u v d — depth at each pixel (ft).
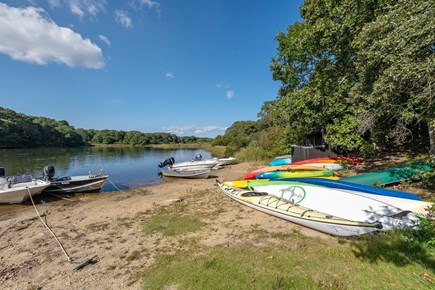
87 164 79.46
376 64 21.12
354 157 38.88
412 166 26.11
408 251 13.15
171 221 22.08
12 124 164.66
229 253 15.24
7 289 12.77
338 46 34.35
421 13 15.39
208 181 45.14
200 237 18.22
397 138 28.99
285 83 57.52
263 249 15.58
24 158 96.12
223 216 22.81
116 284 12.69
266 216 22.18
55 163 80.38
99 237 19.29
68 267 14.75
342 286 11.07
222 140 173.06
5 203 31.83
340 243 15.84
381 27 19.47
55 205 32.01
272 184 25.84
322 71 38.52
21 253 17.04
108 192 39.93
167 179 51.78
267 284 11.67
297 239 16.92
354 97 26.45
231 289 11.44
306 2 44.60
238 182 31.32
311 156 43.06
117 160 93.04
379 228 14.82
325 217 17.56
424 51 15.37
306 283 11.56
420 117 21.13
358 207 18.52
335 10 33.65
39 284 13.08
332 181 25.04
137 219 23.43
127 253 16.20
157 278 12.87
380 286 10.89
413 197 19.39
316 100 36.11
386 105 22.45
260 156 71.82
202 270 13.28
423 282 10.73
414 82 17.20
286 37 52.11
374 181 25.71
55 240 19.12
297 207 20.61
